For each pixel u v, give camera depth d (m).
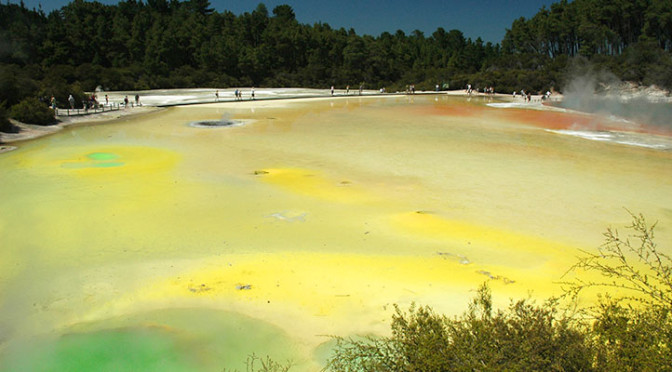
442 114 41.12
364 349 5.90
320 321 8.08
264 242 11.56
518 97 66.44
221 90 74.50
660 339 4.34
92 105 42.12
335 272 9.93
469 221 13.18
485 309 5.95
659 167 19.86
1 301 8.87
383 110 44.44
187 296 8.98
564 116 40.22
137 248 11.20
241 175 18.17
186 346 7.50
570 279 9.66
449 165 20.16
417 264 10.35
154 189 16.05
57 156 21.44
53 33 75.25
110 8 98.12
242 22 99.81
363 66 95.25
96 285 9.44
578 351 4.50
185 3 119.38
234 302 8.76
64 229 12.36
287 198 15.23
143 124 32.66
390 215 13.66
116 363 7.13
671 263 10.33
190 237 11.86
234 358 7.20
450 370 4.51
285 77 88.56
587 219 13.38
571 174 18.56
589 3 90.44
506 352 4.56
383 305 8.57
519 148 24.19
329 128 31.30
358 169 19.38
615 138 27.77
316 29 106.12
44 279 9.70
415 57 108.31
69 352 7.38
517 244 11.57
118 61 79.44
